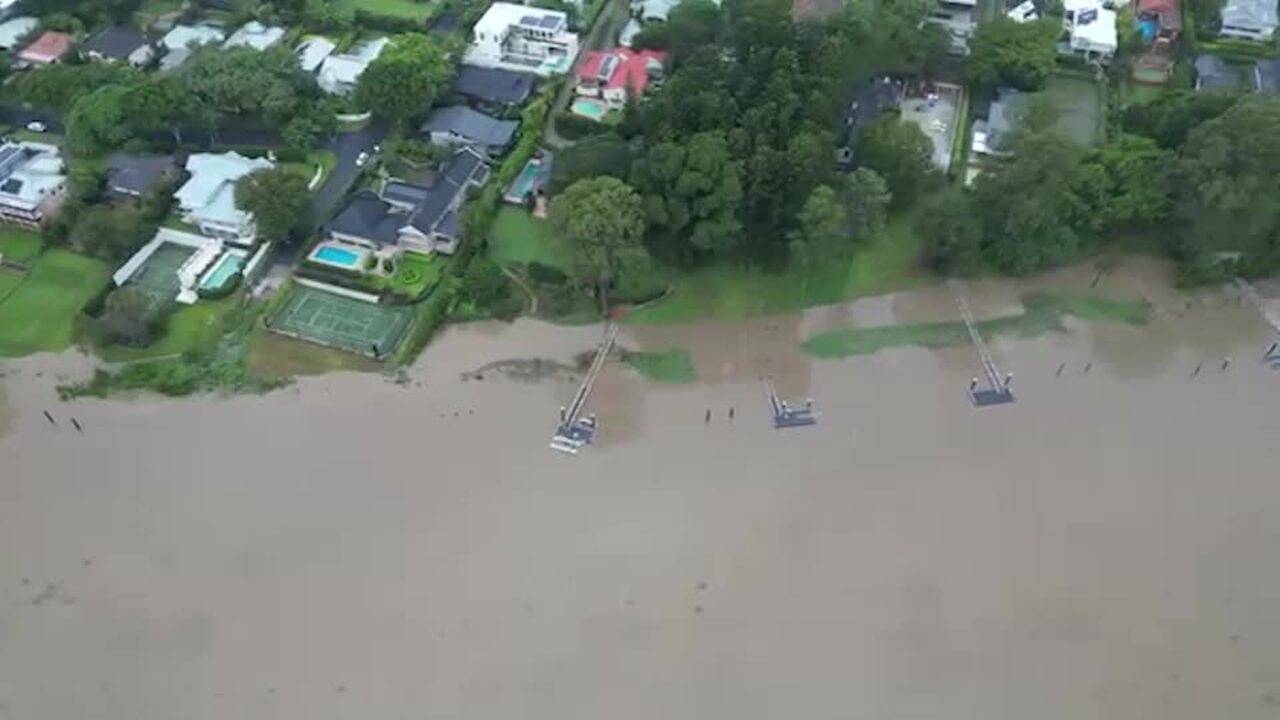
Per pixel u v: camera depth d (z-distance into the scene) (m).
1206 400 103.38
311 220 119.00
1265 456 98.25
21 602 88.00
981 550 90.75
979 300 113.56
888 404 103.31
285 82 129.25
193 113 126.62
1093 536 91.81
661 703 81.31
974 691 81.75
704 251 113.00
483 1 148.62
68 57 138.75
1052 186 110.06
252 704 81.50
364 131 131.88
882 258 117.19
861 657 83.88
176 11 150.38
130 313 106.44
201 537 92.25
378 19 146.38
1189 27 140.25
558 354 108.12
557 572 89.56
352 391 104.56
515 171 126.00
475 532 92.56
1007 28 134.75
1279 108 108.81
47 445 99.62
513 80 135.62
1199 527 92.44
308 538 92.19
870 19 130.00
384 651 84.56
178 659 84.31
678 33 134.00
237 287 113.50
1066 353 108.12
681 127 112.44
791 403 103.38
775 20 120.88
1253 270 113.94
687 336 110.00
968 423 101.38
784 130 109.94
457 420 101.81
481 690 82.06
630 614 86.69
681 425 101.44
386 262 115.56
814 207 103.94
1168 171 111.75
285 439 100.06
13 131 132.25
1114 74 135.88
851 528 92.56
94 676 83.38
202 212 117.56
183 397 104.06
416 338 108.31
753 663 83.50
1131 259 117.06
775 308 112.75
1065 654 83.88
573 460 98.25
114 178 122.75
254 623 86.38
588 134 129.88
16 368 106.62
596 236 103.81
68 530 93.00
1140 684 82.06
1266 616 86.25
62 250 118.19
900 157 115.94
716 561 90.19
